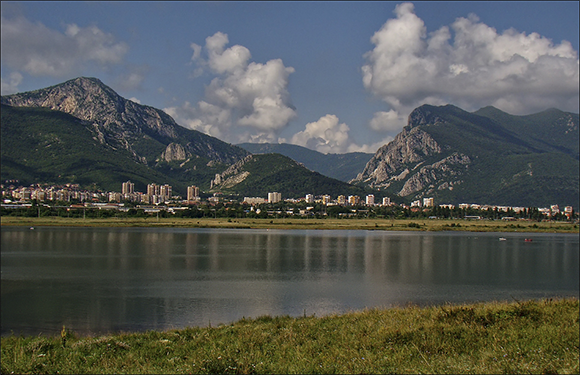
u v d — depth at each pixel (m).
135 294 72.62
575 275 100.31
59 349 28.06
